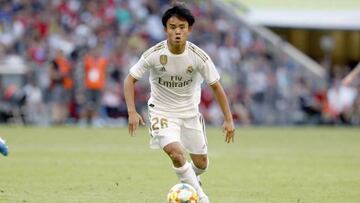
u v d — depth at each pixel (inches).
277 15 5029.5
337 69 5059.1
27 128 3518.7
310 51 5369.1
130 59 4062.5
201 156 1400.1
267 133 3538.4
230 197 1503.4
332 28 5044.3
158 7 4712.1
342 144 2984.7
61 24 4372.5
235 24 4773.6
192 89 1371.8
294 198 1501.0
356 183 1748.3
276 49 4640.8
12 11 4399.6
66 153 2405.3
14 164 2034.9
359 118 4197.8
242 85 4160.9
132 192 1540.4
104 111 3843.5
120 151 2517.2
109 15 4522.6
